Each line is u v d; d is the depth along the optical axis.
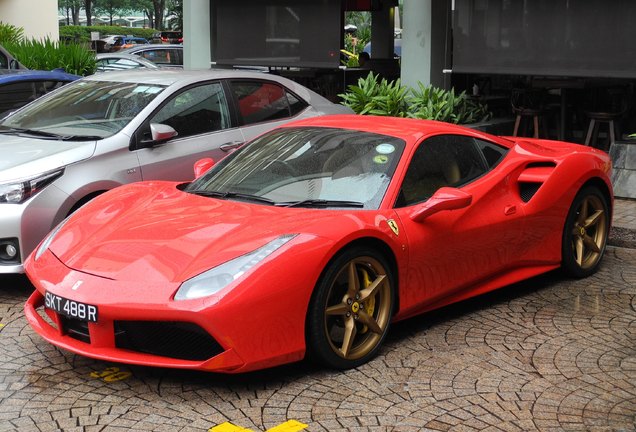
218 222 4.45
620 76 9.67
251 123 7.37
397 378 4.32
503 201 5.43
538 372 4.42
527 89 11.23
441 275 4.98
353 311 4.42
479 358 4.62
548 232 5.80
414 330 5.09
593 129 10.73
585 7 9.76
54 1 26.56
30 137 6.52
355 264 4.41
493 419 3.84
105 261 4.23
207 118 7.05
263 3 12.56
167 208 4.78
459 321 5.26
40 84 10.29
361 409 3.95
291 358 4.16
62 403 4.01
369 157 5.00
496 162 5.59
